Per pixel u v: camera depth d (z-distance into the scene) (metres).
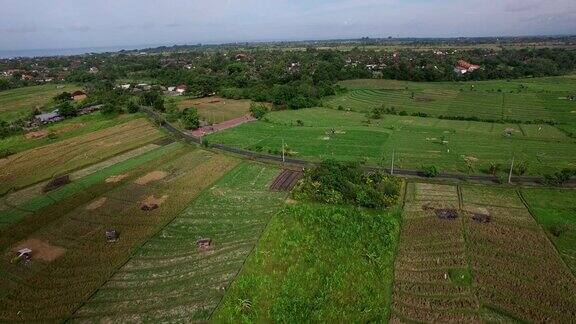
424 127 106.62
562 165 75.38
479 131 101.50
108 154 88.44
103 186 70.62
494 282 42.81
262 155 85.94
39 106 148.00
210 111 133.50
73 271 46.62
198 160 83.69
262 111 124.06
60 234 54.94
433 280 43.53
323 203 62.03
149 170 78.31
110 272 46.34
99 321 39.06
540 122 109.31
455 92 157.00
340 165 70.62
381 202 60.19
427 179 70.38
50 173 77.50
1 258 49.72
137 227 56.41
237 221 57.59
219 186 70.31
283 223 56.19
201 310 39.88
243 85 172.00
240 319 38.38
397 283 43.19
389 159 81.06
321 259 47.47
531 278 43.41
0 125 113.62
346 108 133.12
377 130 103.94
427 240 51.22
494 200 61.69
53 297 42.41
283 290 42.09
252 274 45.06
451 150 85.56
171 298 41.88
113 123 117.62
